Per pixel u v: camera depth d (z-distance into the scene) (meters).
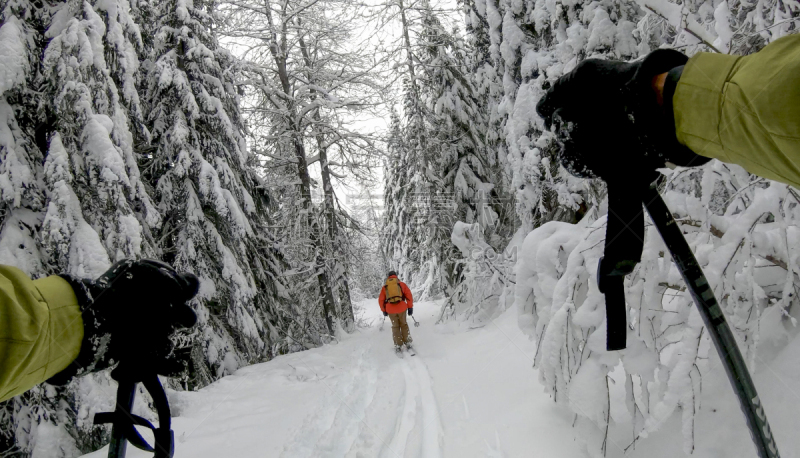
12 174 4.34
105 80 5.03
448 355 6.34
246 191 8.73
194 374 6.92
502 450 2.57
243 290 7.84
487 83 11.43
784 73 0.47
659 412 1.68
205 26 8.83
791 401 1.51
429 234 12.73
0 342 0.59
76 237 4.46
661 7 2.14
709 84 0.55
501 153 11.43
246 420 4.36
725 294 1.80
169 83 7.44
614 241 0.67
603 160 0.67
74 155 4.75
